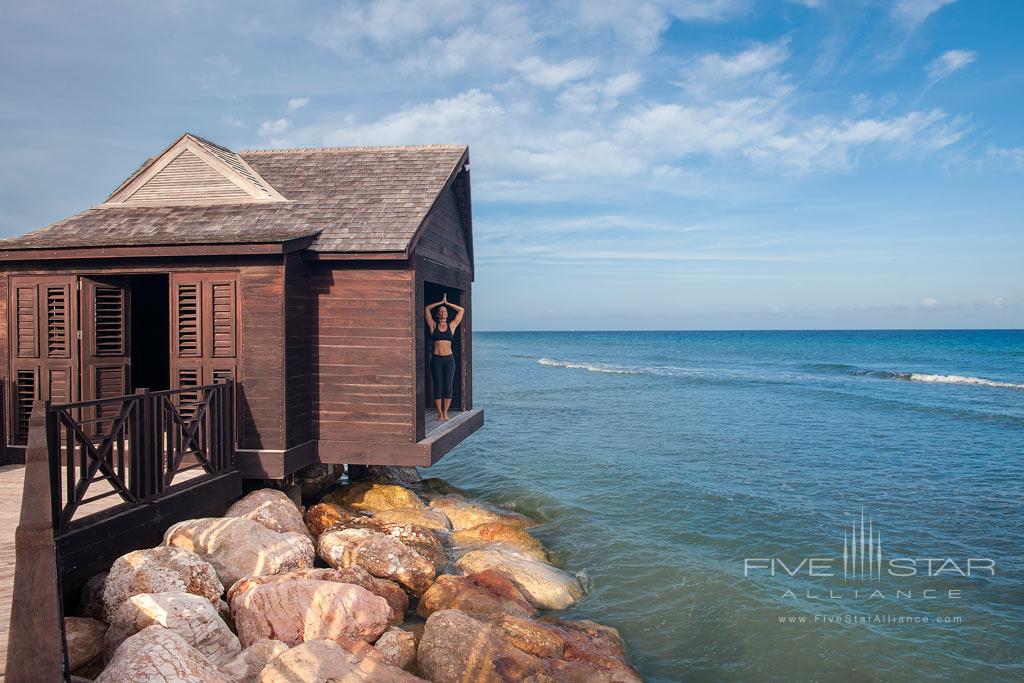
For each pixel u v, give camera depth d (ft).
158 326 43.75
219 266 31.07
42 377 31.42
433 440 33.99
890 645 25.41
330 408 33.47
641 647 25.30
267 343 30.76
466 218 46.24
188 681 15.28
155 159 38.01
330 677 17.40
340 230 33.68
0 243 31.86
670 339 545.44
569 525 40.73
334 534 28.22
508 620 22.85
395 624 24.23
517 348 412.36
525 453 65.51
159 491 24.36
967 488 50.26
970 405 104.01
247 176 38.45
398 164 40.88
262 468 30.55
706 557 34.99
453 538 34.17
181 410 30.99
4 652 14.48
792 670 23.71
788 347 354.33
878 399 113.29
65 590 19.76
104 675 15.52
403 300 33.22
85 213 36.99
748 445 69.46
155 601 18.40
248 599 20.95
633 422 87.30
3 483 27.25
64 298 31.37
